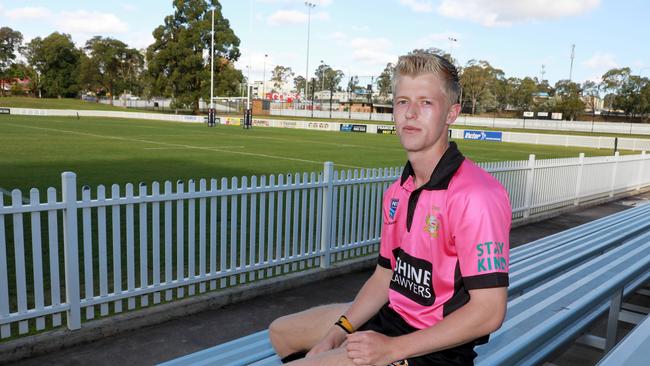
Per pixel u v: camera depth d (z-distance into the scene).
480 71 100.56
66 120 49.38
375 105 95.56
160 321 4.76
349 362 1.69
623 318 4.38
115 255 4.57
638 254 4.04
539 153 27.86
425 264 1.78
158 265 4.89
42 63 106.12
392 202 2.01
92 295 4.46
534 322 2.61
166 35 78.88
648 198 13.68
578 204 11.79
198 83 78.75
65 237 4.23
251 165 17.30
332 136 37.88
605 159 12.67
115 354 4.11
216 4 79.31
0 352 3.87
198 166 16.47
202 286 5.29
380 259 2.11
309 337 2.26
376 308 2.09
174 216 9.02
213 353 2.60
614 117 93.25
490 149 30.39
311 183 6.10
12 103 78.12
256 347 2.59
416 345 1.59
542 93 107.00
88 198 4.34
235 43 80.69
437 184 1.70
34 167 15.06
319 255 6.33
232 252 5.46
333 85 135.75
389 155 22.95
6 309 4.05
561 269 3.46
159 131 36.12
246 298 5.43
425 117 1.74
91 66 101.25
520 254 4.62
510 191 9.64
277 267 6.00
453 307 1.74
